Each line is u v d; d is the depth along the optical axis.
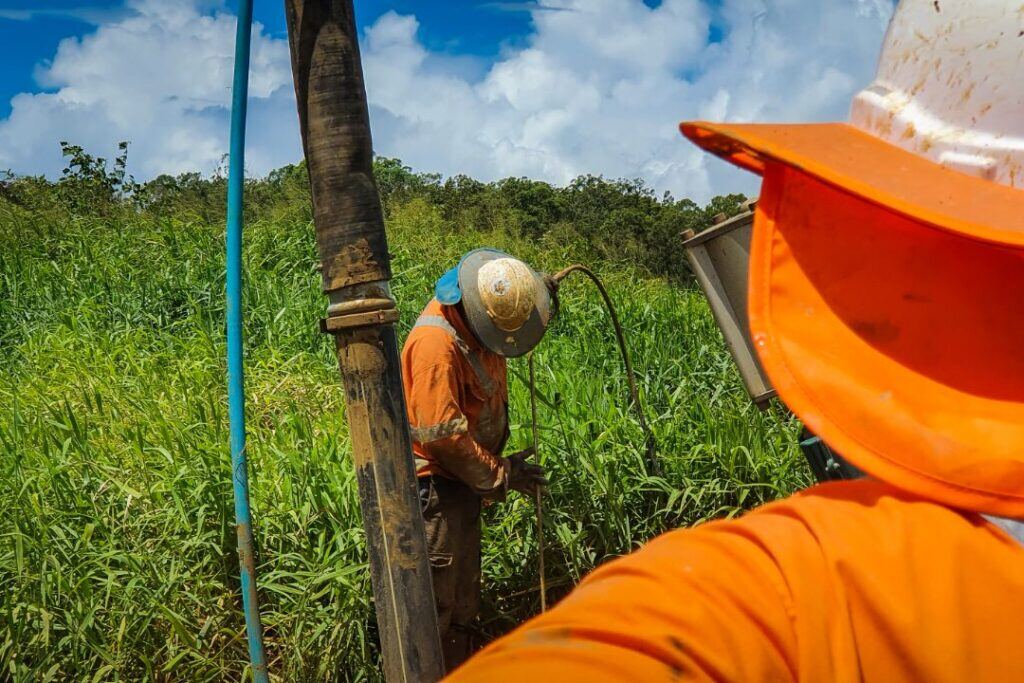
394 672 2.19
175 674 4.12
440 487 3.96
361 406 2.08
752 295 0.57
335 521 4.45
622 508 4.76
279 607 4.27
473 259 3.91
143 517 4.56
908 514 0.55
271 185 13.34
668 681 0.47
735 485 5.03
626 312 8.89
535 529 4.69
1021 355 0.56
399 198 14.73
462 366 3.86
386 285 2.06
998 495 0.54
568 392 6.08
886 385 0.55
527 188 46.41
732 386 6.96
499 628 4.57
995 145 0.61
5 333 9.29
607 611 0.51
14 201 14.16
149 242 11.59
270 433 5.73
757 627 0.51
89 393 6.82
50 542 4.43
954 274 0.57
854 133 0.66
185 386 6.68
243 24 2.29
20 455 5.30
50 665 4.05
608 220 48.31
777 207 0.58
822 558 0.54
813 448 2.87
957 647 0.52
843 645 0.51
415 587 2.15
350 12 2.00
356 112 1.99
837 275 0.57
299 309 8.95
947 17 0.65
